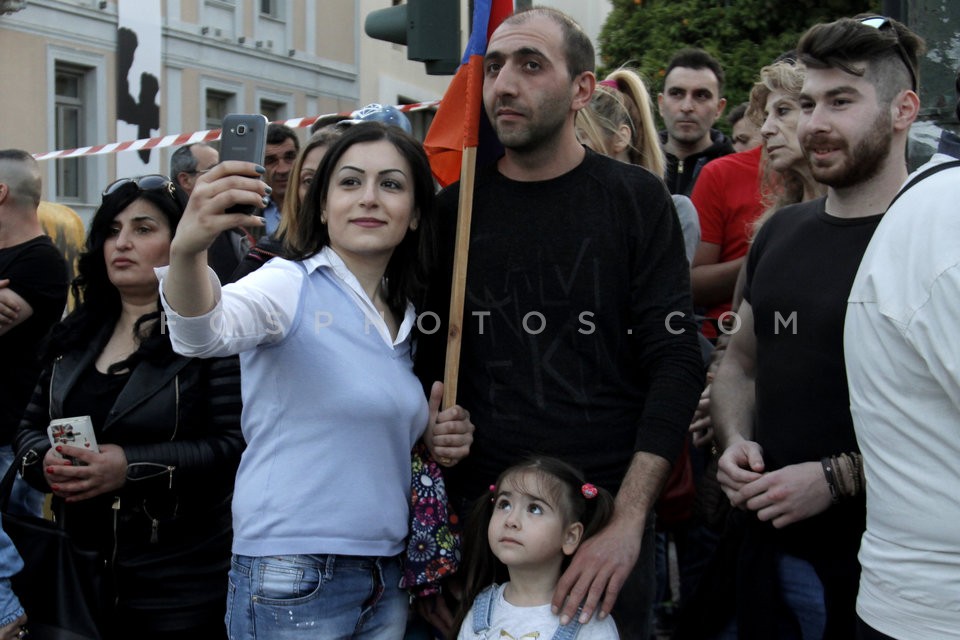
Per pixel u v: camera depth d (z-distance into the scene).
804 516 2.50
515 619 2.44
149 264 3.01
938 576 1.93
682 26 10.70
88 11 13.51
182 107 15.00
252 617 2.34
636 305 2.59
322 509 2.33
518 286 2.58
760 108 3.87
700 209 4.31
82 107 13.84
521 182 2.62
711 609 2.80
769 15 10.24
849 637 2.55
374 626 2.50
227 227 1.94
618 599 2.60
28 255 4.06
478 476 2.64
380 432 2.39
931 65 3.17
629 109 3.97
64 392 3.01
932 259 1.90
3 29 12.41
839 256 2.54
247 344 2.19
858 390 2.10
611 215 2.57
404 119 3.43
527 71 2.51
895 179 2.55
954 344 1.85
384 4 19.56
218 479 2.96
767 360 2.67
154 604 2.92
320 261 2.43
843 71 2.49
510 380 2.59
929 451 1.94
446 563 2.56
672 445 2.45
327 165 2.48
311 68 17.50
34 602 2.85
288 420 2.34
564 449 2.56
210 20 15.41
